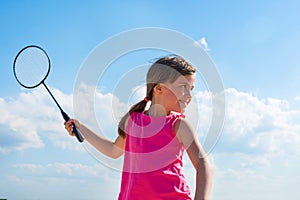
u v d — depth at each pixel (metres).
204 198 3.17
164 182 3.38
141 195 3.39
